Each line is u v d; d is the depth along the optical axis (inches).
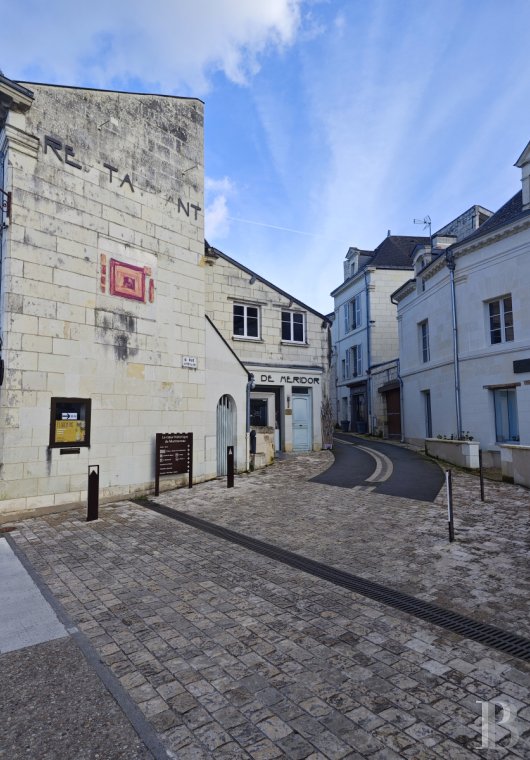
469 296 625.0
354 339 1163.9
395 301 890.1
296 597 187.9
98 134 394.0
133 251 414.0
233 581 206.2
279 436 692.7
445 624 162.9
